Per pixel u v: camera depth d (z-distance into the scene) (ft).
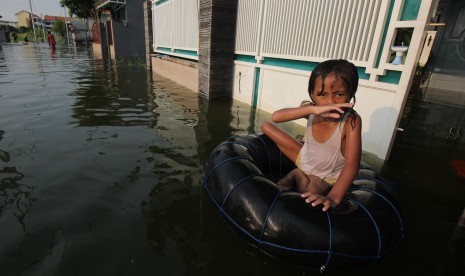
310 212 5.44
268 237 5.53
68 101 18.92
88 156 10.17
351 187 6.51
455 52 17.97
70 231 6.26
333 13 11.61
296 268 5.53
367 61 10.48
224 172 6.74
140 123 14.29
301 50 13.70
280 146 8.11
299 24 13.56
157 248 5.82
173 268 5.32
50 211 6.96
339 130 6.02
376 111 10.49
